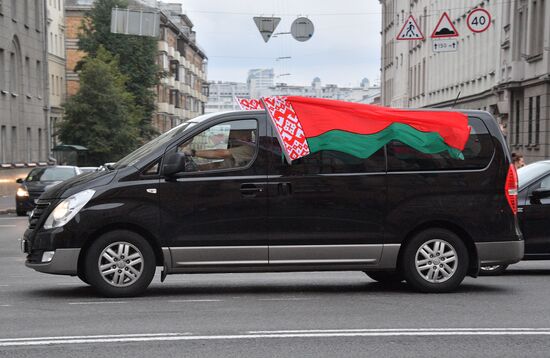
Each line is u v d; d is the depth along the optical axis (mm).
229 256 10984
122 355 7414
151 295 11141
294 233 11070
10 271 14617
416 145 11328
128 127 62062
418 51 73438
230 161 11055
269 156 11078
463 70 55469
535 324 8898
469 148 11484
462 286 12117
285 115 11164
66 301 10578
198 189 10922
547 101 37312
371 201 11211
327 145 11172
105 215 10766
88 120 61000
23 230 25062
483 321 9070
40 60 57062
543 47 37969
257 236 11016
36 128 55625
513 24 41875
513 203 11539
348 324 8875
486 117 11594
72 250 10742
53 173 32469
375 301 10570
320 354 7453
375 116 11312
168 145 11008
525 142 40625
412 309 9898
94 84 61375
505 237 11492
